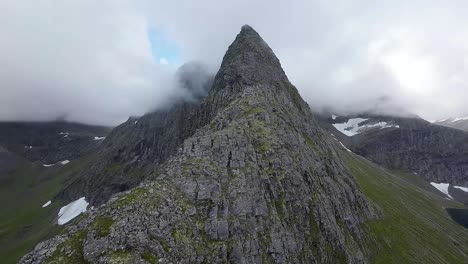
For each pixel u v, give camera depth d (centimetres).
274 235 8875
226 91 17450
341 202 13662
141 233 6350
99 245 5944
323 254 10175
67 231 6462
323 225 10919
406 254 14762
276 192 10206
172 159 9969
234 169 9619
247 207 8762
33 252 5938
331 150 17950
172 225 7044
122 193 7494
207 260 7075
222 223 7881
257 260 8006
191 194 8181
